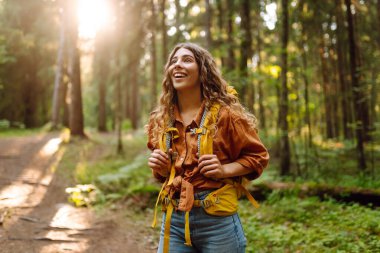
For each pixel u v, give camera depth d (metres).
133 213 6.16
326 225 4.98
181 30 13.08
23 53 19.36
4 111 21.61
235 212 1.92
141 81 29.58
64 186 7.71
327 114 15.85
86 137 15.36
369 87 8.51
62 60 18.75
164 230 1.92
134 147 14.23
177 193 1.89
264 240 4.52
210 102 1.91
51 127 18.31
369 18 12.32
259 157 1.88
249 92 13.64
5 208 5.71
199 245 1.89
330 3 11.17
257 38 12.67
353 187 6.32
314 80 15.58
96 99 30.64
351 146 12.05
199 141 1.84
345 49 12.47
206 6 10.24
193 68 1.94
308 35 10.83
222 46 9.51
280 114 8.98
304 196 6.39
